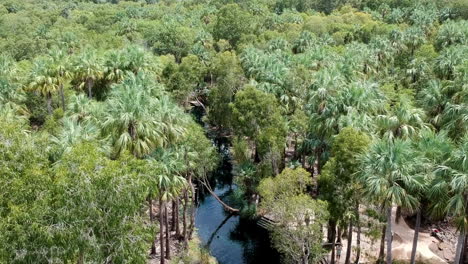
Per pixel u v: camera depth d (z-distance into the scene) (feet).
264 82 196.95
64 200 65.72
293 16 416.67
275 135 157.58
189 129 137.80
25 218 63.21
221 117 227.81
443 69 201.67
